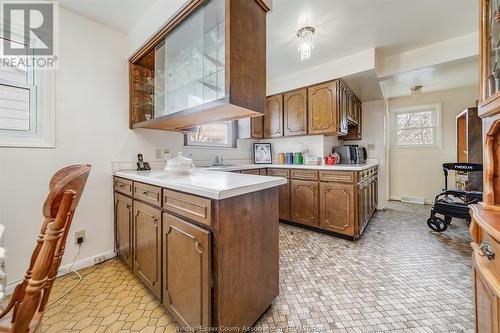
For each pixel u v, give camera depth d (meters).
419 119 4.48
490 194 0.83
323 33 2.19
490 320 0.66
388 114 4.71
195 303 1.03
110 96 2.02
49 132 1.68
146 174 1.68
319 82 2.92
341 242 2.42
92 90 1.91
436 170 4.29
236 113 1.50
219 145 3.18
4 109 1.54
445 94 4.17
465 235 2.60
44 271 0.59
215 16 1.35
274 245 1.36
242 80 1.25
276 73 3.20
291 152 3.56
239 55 1.23
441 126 4.21
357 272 1.77
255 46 1.34
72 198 0.61
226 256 1.00
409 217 3.37
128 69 2.15
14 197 1.54
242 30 1.25
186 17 1.45
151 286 1.39
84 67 1.87
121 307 1.36
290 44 2.38
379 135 3.82
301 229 2.88
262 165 3.16
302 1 1.74
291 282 1.63
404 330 1.18
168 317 1.28
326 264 1.91
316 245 2.34
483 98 0.86
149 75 2.25
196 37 1.61
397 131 4.71
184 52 1.74
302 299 1.44
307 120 3.07
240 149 3.51
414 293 1.49
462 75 3.28
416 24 2.07
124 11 1.79
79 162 1.84
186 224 1.08
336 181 2.57
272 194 1.34
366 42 2.37
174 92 1.82
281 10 1.84
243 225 1.10
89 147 1.89
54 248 0.60
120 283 1.62
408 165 4.56
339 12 1.88
